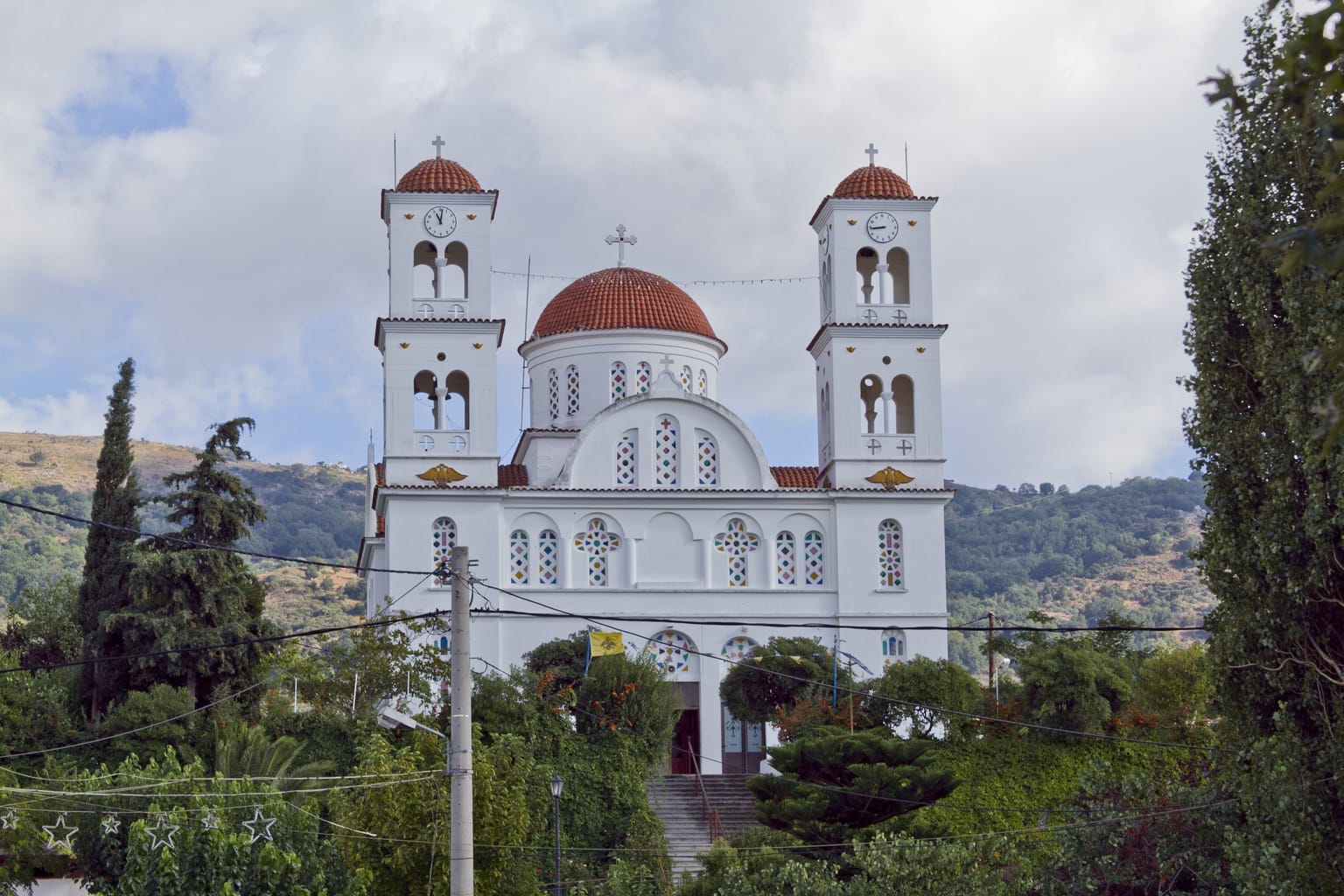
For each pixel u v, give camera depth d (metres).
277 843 38.59
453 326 63.88
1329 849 28.89
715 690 63.59
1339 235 10.35
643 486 65.25
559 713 54.19
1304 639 29.61
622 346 69.62
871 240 67.12
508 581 63.62
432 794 38.38
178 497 58.22
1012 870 42.72
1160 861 37.66
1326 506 28.31
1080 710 54.84
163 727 52.22
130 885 35.56
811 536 65.62
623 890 44.56
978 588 163.88
